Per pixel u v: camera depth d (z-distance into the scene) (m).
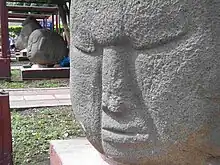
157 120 1.46
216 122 1.44
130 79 1.50
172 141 1.46
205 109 1.41
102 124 1.62
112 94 1.53
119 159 1.61
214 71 1.38
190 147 1.47
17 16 16.78
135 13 1.41
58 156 2.10
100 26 1.52
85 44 1.63
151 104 1.46
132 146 1.54
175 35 1.37
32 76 7.90
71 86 1.82
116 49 1.50
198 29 1.36
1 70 7.75
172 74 1.39
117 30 1.47
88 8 1.57
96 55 1.61
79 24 1.64
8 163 2.86
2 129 2.83
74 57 1.74
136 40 1.44
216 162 1.49
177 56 1.38
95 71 1.62
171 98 1.41
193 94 1.40
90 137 1.76
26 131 3.84
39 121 4.31
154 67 1.42
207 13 1.35
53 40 8.43
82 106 1.74
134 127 1.51
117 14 1.45
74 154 2.10
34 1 9.38
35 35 8.44
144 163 1.56
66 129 3.93
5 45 7.79
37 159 3.15
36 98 5.73
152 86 1.44
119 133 1.55
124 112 1.52
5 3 7.91
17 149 3.34
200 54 1.37
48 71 8.00
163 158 1.51
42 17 17.02
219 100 1.41
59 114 4.70
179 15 1.35
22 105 5.12
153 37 1.40
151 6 1.38
